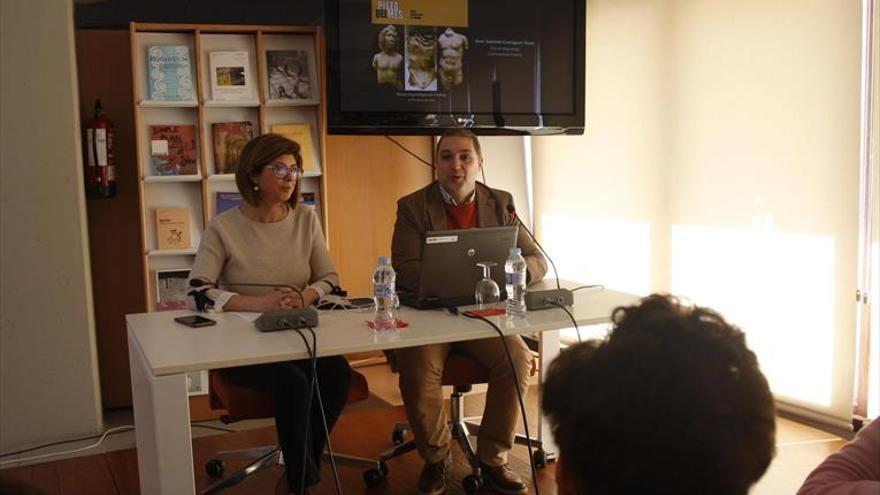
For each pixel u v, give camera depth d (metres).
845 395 3.34
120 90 3.91
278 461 2.91
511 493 2.80
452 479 2.96
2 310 3.44
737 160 3.74
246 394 2.45
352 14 3.88
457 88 4.07
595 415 0.62
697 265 4.00
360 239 4.55
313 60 4.16
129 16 6.18
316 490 2.88
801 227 3.46
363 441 3.40
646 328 0.67
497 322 2.38
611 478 0.62
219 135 4.01
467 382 2.82
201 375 4.04
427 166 4.70
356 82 3.91
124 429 3.68
